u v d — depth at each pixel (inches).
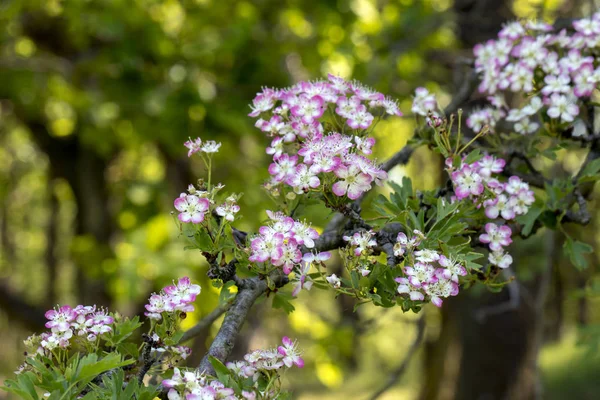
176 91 244.5
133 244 247.1
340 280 71.9
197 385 62.1
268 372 67.6
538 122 119.4
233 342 71.1
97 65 258.2
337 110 84.1
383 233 77.5
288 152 86.2
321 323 268.2
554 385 477.7
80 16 251.0
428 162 246.7
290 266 69.3
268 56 266.2
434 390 325.1
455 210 80.9
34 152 452.8
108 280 266.5
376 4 299.7
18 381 62.1
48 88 258.5
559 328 474.3
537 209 97.2
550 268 190.9
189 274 242.4
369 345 474.6
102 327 71.1
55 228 478.6
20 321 352.5
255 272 75.1
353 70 257.6
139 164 372.5
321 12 273.9
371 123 83.4
